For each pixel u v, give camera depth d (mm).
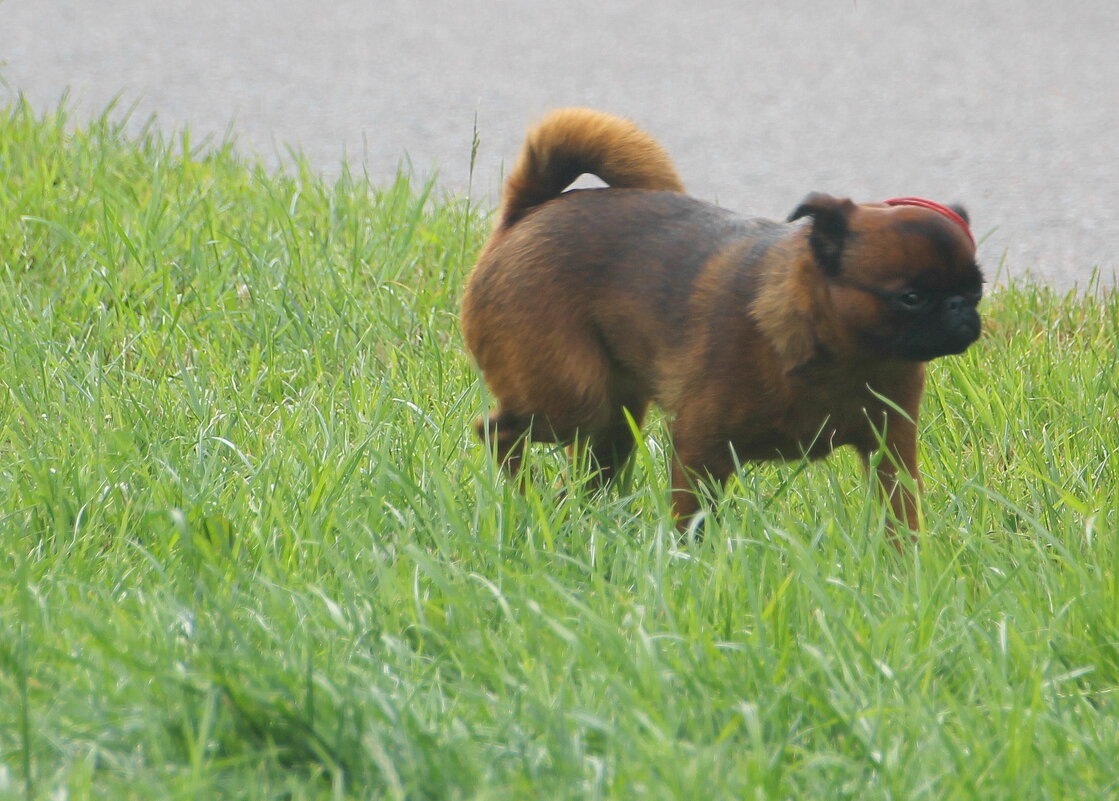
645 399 9305
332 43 23266
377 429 8633
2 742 5543
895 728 5734
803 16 25281
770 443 8305
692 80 21422
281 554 7395
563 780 5254
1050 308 12242
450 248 13250
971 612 6922
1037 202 16344
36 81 20672
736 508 8258
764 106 20156
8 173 13859
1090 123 19250
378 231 13328
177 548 7359
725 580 6879
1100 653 6449
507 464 9125
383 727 5594
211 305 11656
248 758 5379
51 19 24438
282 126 19031
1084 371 10383
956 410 9891
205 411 9383
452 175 17297
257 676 5758
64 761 5469
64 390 9602
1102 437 9242
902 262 7359
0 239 12664
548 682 5949
